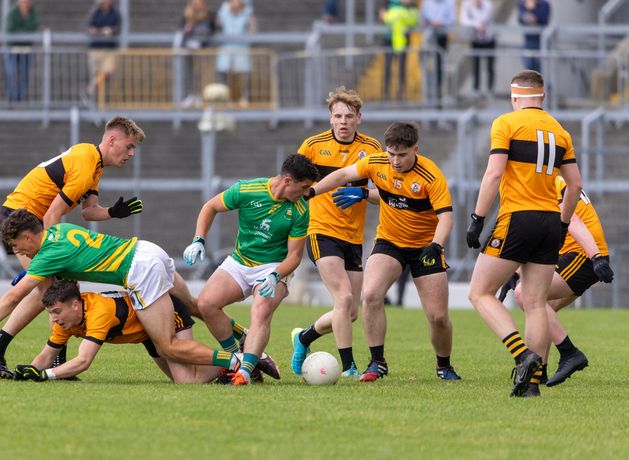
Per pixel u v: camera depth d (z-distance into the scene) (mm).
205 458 20625
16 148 84438
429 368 35281
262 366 30812
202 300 30625
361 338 45656
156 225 74625
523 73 29250
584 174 72312
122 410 24859
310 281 71125
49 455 20688
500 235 28531
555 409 26406
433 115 79938
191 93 85312
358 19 104625
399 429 23547
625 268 70062
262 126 86000
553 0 101625
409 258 32375
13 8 90688
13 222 28500
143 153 83625
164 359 30359
